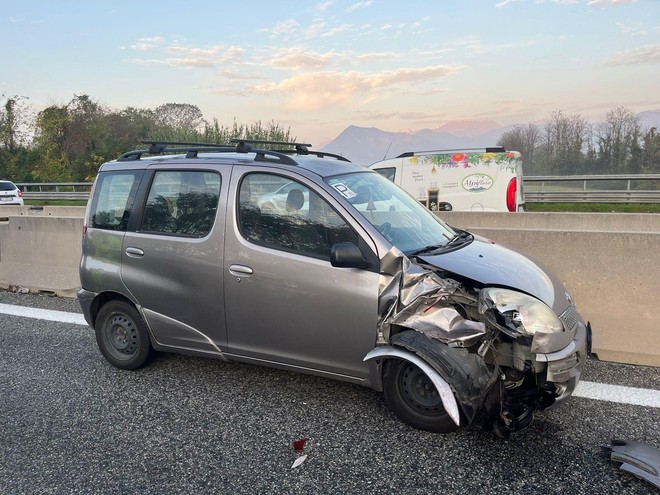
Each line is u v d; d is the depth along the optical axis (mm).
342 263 3559
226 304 4160
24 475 3260
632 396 4090
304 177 3979
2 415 4039
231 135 32688
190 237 4328
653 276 5000
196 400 4223
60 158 49125
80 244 7727
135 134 59656
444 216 11789
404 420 3666
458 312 3502
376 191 4309
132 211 4680
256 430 3734
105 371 4852
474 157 13492
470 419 3223
